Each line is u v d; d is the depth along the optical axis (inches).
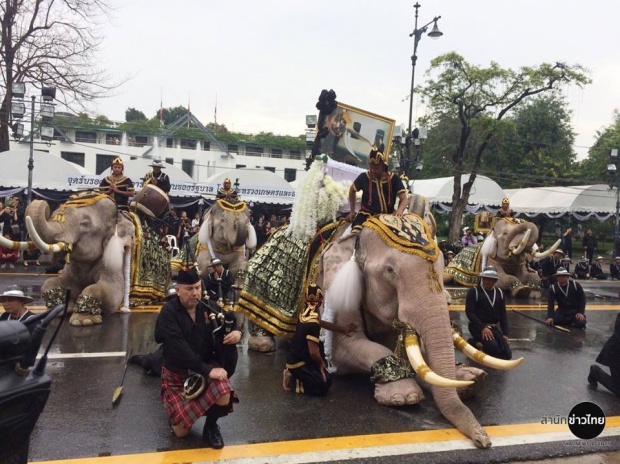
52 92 709.3
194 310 161.3
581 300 366.0
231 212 458.0
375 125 285.4
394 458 155.6
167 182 420.5
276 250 269.6
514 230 487.5
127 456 151.6
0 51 845.8
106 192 343.9
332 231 243.8
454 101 1031.0
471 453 160.7
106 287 320.8
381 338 228.4
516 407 205.2
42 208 293.9
